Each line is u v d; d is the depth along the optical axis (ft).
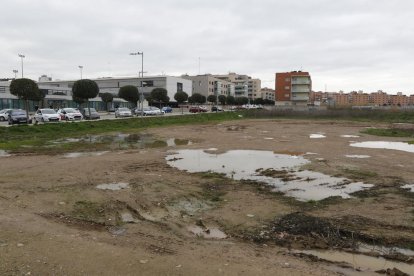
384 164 47.44
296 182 37.47
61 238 20.81
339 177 39.73
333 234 22.89
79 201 29.53
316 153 58.08
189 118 161.79
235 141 77.46
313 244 21.49
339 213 26.84
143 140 81.56
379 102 592.60
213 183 36.99
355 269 18.26
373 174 41.11
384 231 23.20
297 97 391.65
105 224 24.39
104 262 17.58
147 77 360.89
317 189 34.47
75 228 23.21
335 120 166.81
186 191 33.53
